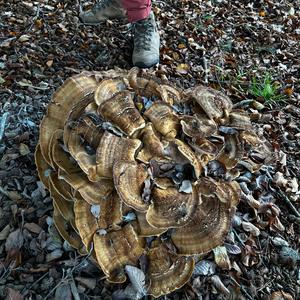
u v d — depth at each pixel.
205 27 1.85
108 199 0.88
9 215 1.08
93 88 1.01
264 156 1.04
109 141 0.86
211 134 0.90
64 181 0.95
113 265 0.89
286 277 1.09
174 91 0.98
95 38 1.67
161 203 0.86
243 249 1.08
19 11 1.73
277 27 1.95
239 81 1.62
